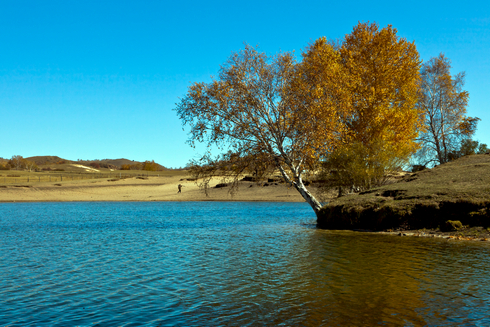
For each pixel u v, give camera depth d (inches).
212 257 543.8
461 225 713.0
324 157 1011.3
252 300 339.6
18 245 673.6
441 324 273.0
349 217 870.4
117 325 285.1
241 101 916.6
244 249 609.0
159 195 2684.5
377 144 1146.0
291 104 914.7
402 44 1412.4
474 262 472.7
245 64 933.8
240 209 1660.9
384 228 810.2
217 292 366.3
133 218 1252.5
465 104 1748.3
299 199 2193.7
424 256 517.3
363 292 356.8
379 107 1294.3
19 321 296.2
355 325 275.0
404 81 1401.3
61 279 425.4
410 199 824.9
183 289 378.3
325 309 311.6
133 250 612.7
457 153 1766.7
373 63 1401.3
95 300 346.9
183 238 750.5
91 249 626.2
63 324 289.1
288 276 423.2
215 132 914.7
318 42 1358.3
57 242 708.0
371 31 1465.3
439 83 1781.5
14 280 422.6
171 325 283.3
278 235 779.4
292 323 282.0
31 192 2807.6
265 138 932.6
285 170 1007.6
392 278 404.5
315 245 635.5
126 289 381.4
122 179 3636.8
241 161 921.5
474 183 852.6
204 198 2431.1
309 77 957.2
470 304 314.3
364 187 1137.4
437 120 1780.3
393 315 293.6
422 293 347.9
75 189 2989.7
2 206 1971.0
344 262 491.8
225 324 283.1
